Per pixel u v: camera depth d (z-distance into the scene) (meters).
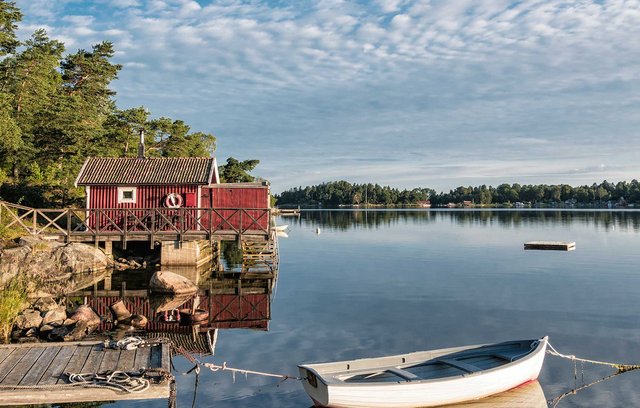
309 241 43.00
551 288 20.81
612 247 36.59
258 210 25.17
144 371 8.23
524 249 35.50
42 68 39.44
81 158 36.22
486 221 74.75
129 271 23.36
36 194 31.16
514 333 14.10
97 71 47.41
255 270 26.03
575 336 13.88
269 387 10.30
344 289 20.73
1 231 21.45
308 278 23.61
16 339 12.52
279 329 14.48
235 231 23.69
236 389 10.20
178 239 23.41
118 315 15.30
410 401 8.95
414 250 35.28
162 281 19.30
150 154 45.88
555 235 47.53
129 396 7.65
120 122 39.72
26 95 37.69
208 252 28.70
